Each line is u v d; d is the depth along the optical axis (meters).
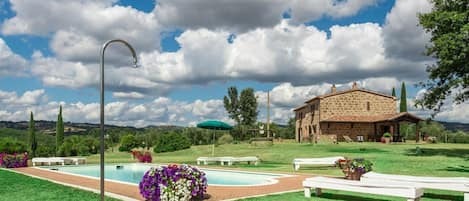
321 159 21.02
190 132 60.03
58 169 24.22
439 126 59.28
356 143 41.75
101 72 8.27
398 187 9.73
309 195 11.38
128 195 11.90
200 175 10.96
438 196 11.49
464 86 26.05
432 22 25.75
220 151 37.16
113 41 8.52
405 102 61.75
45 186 14.24
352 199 11.08
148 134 51.81
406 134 55.25
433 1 26.75
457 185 10.33
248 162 25.39
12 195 12.34
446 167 20.39
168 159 31.20
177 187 10.20
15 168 24.14
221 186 13.84
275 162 26.81
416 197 9.51
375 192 10.05
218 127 30.59
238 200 10.77
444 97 27.16
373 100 48.22
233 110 79.81
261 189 13.02
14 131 72.44
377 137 46.44
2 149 44.03
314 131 49.66
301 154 30.23
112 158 36.31
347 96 47.75
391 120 42.34
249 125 73.38
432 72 27.36
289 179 16.00
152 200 10.45
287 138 70.00
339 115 47.34
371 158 25.42
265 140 42.56
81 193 12.41
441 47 24.70
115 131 61.72
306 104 53.09
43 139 66.06
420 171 18.86
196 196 11.09
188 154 37.66
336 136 44.59
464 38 23.69
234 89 79.88
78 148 46.72
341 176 16.83
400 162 22.80
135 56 9.01
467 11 24.17
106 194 11.92
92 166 26.39
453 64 25.08
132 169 24.92
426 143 42.44
